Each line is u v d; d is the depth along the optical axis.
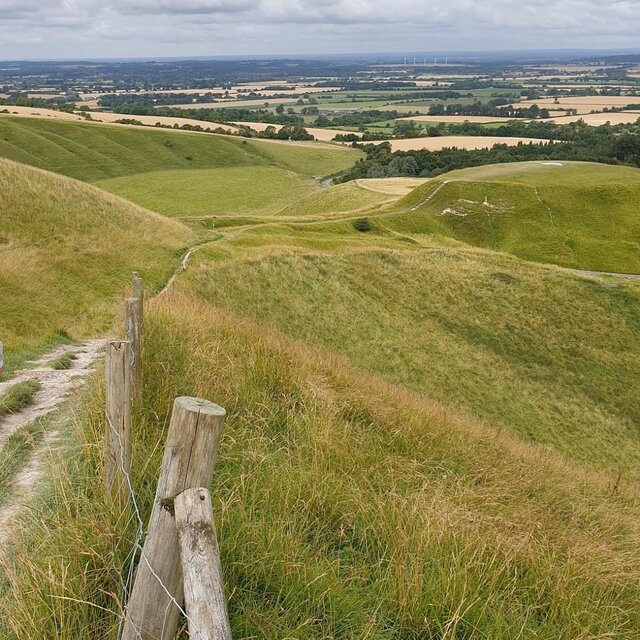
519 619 5.15
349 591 5.05
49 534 4.61
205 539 2.90
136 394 7.05
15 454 6.89
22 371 11.84
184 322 11.62
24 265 23.34
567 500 9.84
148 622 3.28
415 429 10.16
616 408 32.31
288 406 9.34
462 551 5.57
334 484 6.59
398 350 32.69
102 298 23.88
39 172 34.12
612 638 5.50
